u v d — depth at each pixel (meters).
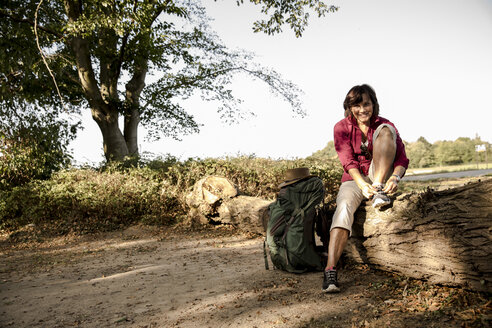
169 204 8.27
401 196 2.90
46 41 12.49
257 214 5.95
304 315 2.33
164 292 3.20
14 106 11.54
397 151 2.94
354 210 2.96
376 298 2.49
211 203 6.84
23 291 3.57
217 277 3.58
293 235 3.45
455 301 2.27
